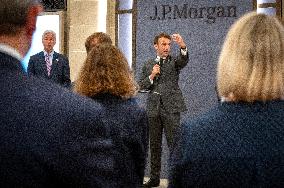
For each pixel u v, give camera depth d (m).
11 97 1.00
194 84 7.12
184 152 1.18
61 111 0.99
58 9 7.79
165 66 6.14
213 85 7.03
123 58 2.72
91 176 0.98
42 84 1.04
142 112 2.62
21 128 0.97
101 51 2.69
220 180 1.15
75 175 0.97
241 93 1.20
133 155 2.57
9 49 1.04
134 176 2.51
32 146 0.96
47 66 6.45
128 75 2.66
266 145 1.15
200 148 1.17
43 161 0.96
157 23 7.29
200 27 7.11
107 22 7.65
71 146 0.97
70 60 7.67
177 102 6.10
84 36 7.66
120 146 2.48
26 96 1.01
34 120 0.98
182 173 1.18
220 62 1.24
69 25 7.73
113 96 2.60
